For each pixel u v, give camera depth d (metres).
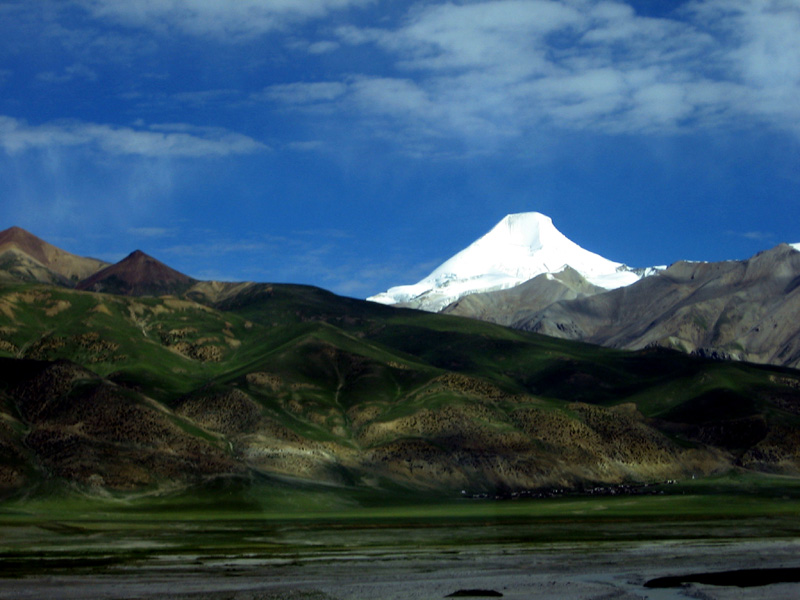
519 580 107.75
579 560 124.25
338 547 139.75
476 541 148.38
